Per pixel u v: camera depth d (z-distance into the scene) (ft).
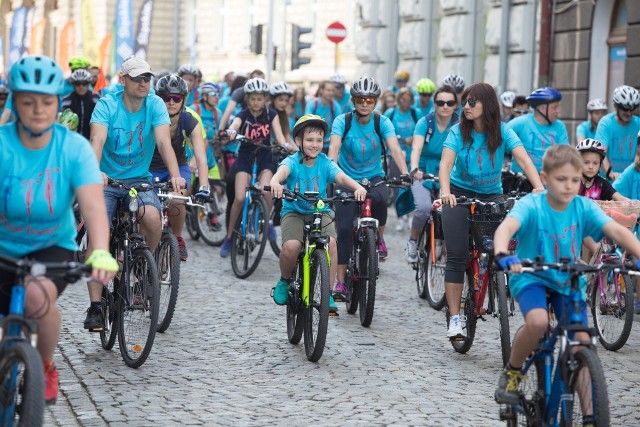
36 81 25.95
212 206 76.95
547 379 28.53
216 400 35.58
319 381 38.73
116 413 33.47
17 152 26.94
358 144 54.19
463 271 43.29
